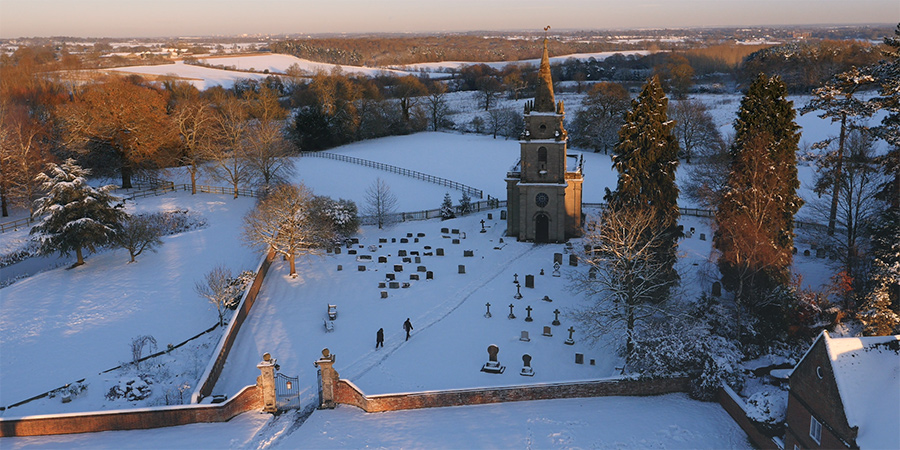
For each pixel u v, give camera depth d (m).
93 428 39.38
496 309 59.62
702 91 187.12
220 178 101.25
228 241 80.06
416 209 99.25
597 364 49.47
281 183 96.31
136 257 74.75
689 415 40.78
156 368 49.47
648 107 59.00
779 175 52.59
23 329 57.22
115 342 54.81
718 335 48.81
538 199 77.94
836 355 31.91
